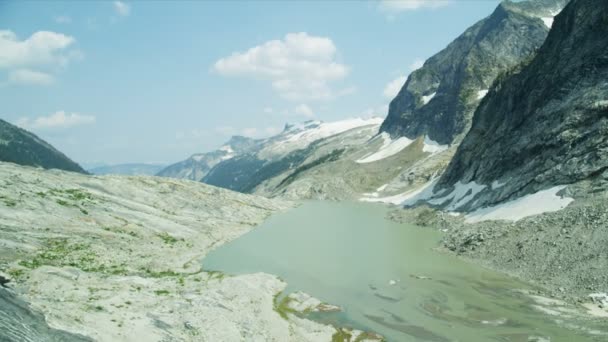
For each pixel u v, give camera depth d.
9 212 64.06
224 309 42.88
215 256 72.38
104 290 42.91
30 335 23.48
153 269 60.56
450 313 45.44
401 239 82.31
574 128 69.69
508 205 74.00
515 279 53.38
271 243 82.81
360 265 64.94
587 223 54.94
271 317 44.09
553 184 68.06
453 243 71.31
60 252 57.59
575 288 46.78
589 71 73.62
